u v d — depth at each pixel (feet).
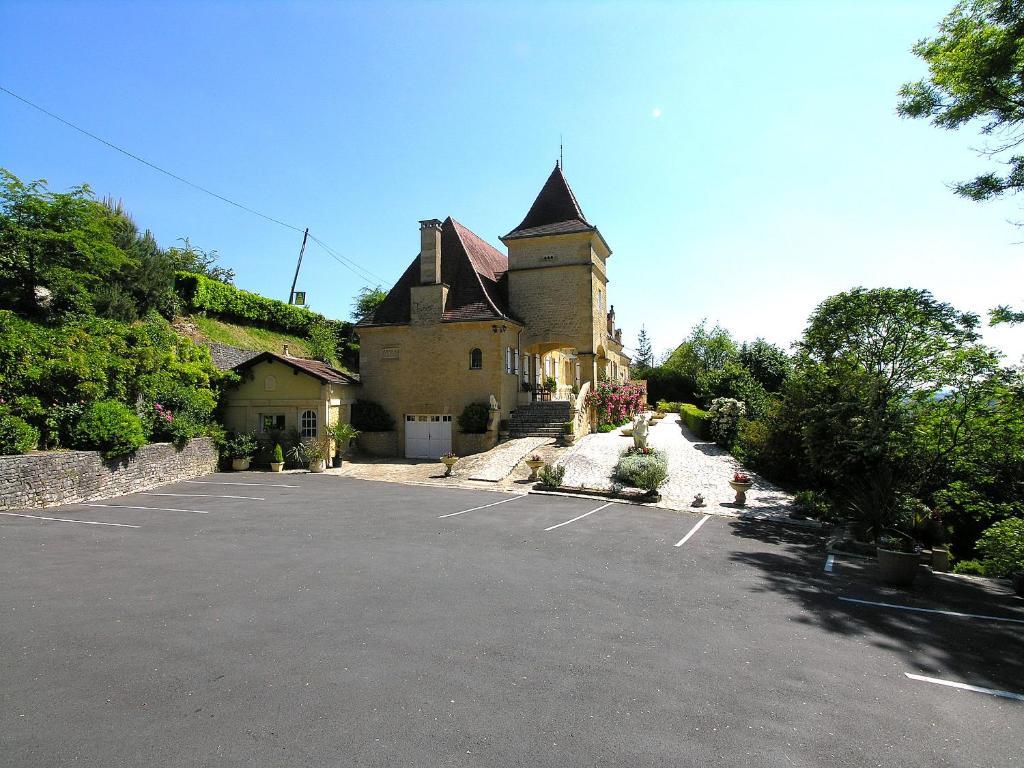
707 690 16.74
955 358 42.68
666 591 26.55
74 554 29.09
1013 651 21.42
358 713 14.52
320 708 14.70
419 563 29.37
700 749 13.56
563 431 74.59
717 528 41.83
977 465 41.78
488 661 17.95
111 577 25.40
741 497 50.72
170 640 18.71
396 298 88.58
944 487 44.42
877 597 27.76
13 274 56.44
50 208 60.08
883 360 47.37
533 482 58.95
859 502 42.47
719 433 76.13
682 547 35.50
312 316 110.01
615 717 14.88
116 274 71.36
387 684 16.14
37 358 47.03
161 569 26.86
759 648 20.34
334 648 18.47
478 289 84.64
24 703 14.53
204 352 71.51
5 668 16.43
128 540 32.53
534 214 98.22
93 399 49.83
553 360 110.11
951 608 26.63
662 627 21.86
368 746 13.09
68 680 15.81
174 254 101.14
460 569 28.50
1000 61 31.53
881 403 43.91
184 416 60.75
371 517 41.24
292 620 20.81
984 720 15.84
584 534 37.81
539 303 92.02
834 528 43.70
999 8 31.48
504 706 15.19
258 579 25.76
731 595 26.61
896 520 42.32
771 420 59.00
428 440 81.97
